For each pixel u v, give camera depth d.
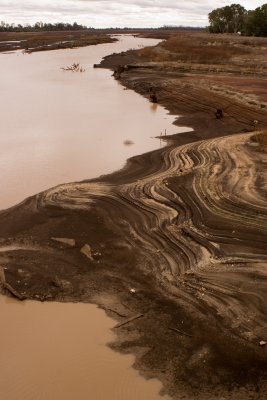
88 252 14.62
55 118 32.25
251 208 16.59
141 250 14.74
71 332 11.40
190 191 18.42
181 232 15.60
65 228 16.25
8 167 22.64
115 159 23.64
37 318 11.92
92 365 10.38
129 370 10.23
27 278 13.46
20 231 16.14
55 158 23.91
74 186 19.72
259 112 30.23
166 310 12.02
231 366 10.23
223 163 21.31
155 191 18.73
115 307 12.23
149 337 11.15
